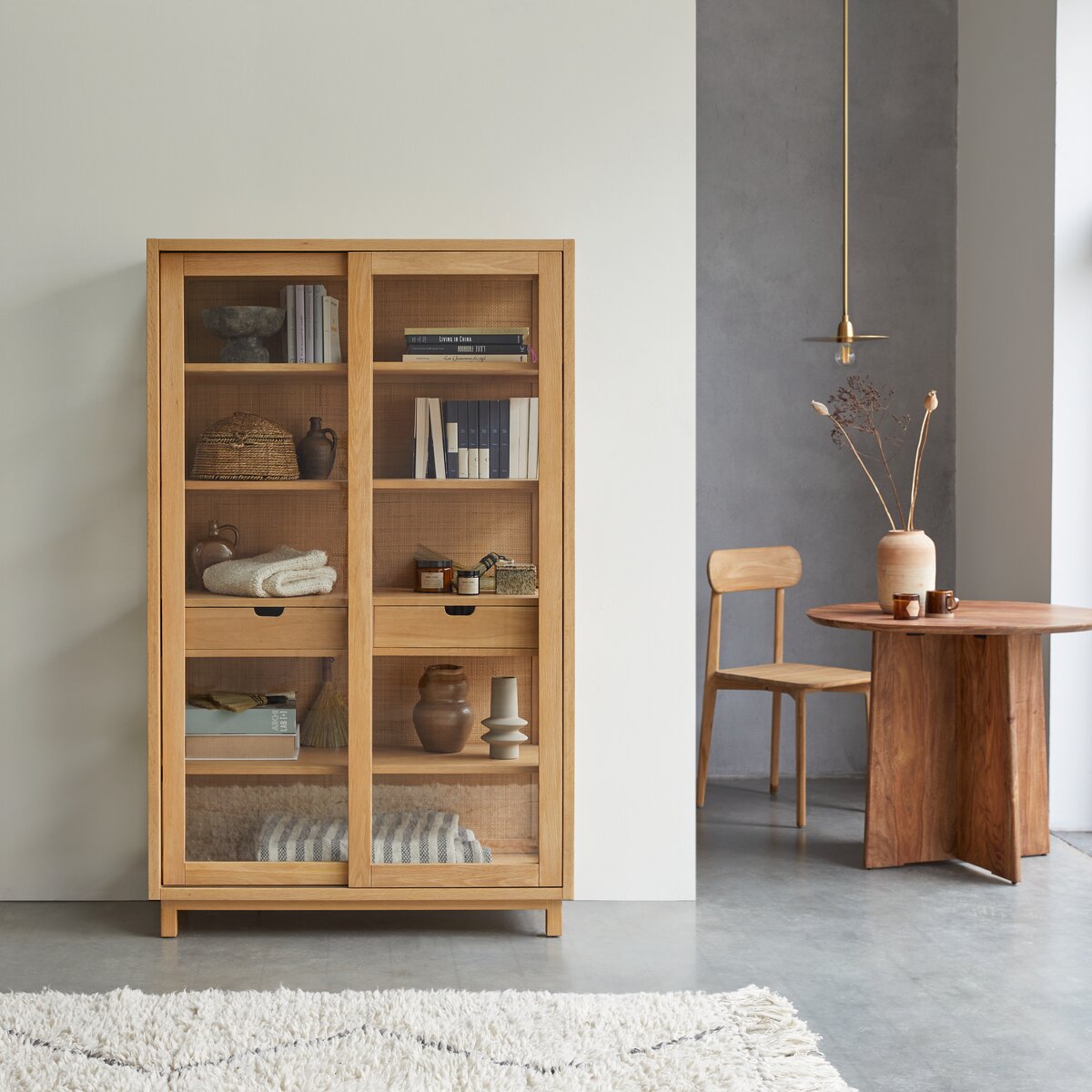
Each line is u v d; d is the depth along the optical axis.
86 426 3.35
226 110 3.33
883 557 3.80
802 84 4.85
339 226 3.35
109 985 2.76
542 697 3.06
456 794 3.07
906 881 3.60
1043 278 4.24
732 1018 2.54
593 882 3.42
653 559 3.40
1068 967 2.90
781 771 4.97
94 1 3.32
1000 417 4.54
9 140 3.32
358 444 3.05
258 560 3.05
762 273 4.87
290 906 3.05
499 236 3.36
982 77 4.64
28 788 3.38
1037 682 3.85
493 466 3.07
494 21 3.34
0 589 3.36
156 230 3.34
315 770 3.05
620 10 3.35
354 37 3.33
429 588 3.07
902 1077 2.33
